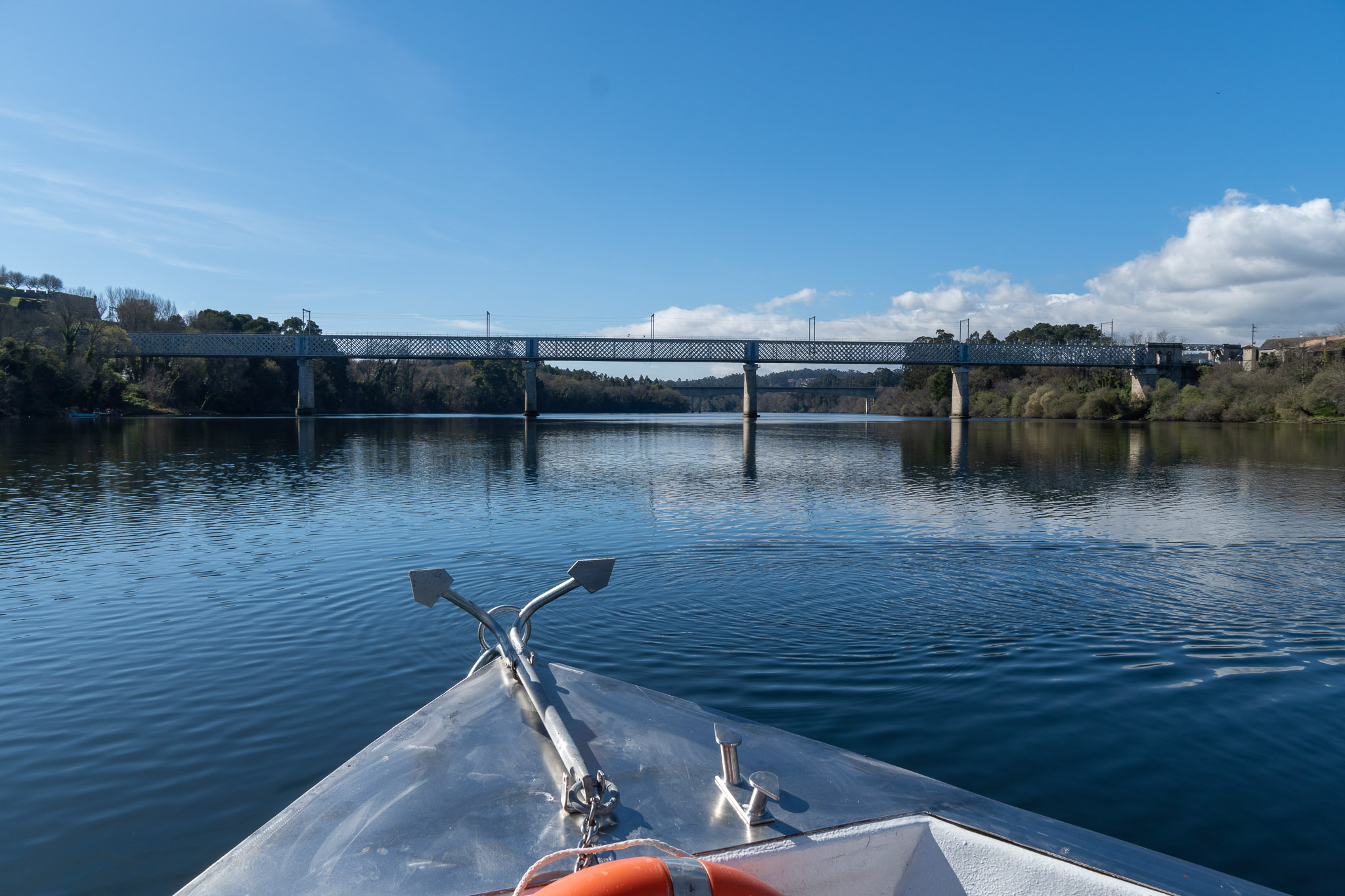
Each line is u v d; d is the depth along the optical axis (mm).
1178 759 4582
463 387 135125
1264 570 10156
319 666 6309
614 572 9977
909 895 2055
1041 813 3984
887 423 89562
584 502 17516
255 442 40250
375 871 1852
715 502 17562
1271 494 19328
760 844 1917
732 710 5332
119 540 12445
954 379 101750
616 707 2898
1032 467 28047
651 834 1952
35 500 17422
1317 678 6004
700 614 7910
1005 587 9172
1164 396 87125
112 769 4520
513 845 1943
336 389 110562
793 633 7215
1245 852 3623
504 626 7363
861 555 11172
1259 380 76500
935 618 7758
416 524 14164
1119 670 6195
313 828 2059
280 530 13367
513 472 25266
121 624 7590
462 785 2275
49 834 3830
